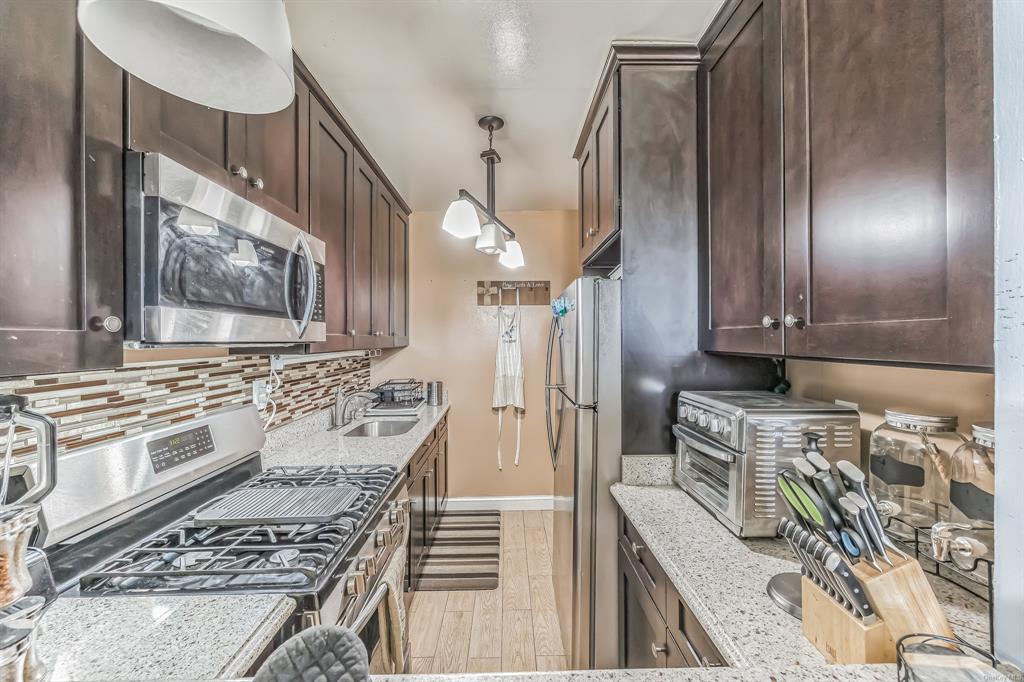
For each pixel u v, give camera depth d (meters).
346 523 1.12
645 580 1.25
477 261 3.56
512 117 1.96
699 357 1.54
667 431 1.55
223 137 1.11
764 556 1.00
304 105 1.57
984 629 0.71
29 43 0.66
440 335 3.57
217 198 1.00
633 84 1.53
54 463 0.57
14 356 0.63
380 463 1.76
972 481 0.80
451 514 3.45
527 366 3.58
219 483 1.37
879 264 0.74
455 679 0.53
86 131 0.75
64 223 0.71
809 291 0.92
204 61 0.65
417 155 2.39
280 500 1.27
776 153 1.04
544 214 3.56
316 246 1.45
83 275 0.74
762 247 1.11
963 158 0.58
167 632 0.72
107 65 0.79
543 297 3.59
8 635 0.49
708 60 1.44
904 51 0.68
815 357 0.90
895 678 0.57
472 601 2.29
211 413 1.43
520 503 3.56
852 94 0.80
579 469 1.56
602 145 1.73
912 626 0.63
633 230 1.53
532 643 1.97
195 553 0.97
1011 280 0.46
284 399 2.04
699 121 1.50
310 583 0.88
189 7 0.48
